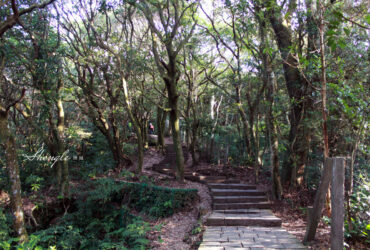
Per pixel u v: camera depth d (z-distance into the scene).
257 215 7.63
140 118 17.28
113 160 14.78
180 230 7.48
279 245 5.60
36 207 10.04
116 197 10.91
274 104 9.14
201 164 14.13
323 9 6.14
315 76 8.31
